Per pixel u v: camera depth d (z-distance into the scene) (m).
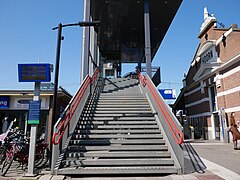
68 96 14.52
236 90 13.48
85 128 8.09
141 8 14.92
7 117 13.69
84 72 11.73
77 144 7.12
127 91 12.95
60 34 7.41
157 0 13.92
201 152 9.30
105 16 15.92
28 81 6.48
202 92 17.86
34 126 6.20
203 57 17.88
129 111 9.53
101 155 6.48
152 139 7.35
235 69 13.69
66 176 5.70
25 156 6.85
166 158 6.44
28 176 5.72
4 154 7.16
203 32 18.77
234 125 10.56
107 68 22.03
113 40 19.64
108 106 10.12
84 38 12.12
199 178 5.34
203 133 17.20
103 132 7.80
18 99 13.80
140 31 18.17
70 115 7.34
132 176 5.72
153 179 5.38
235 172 5.93
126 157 6.46
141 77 13.41
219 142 13.68
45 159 7.59
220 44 15.71
